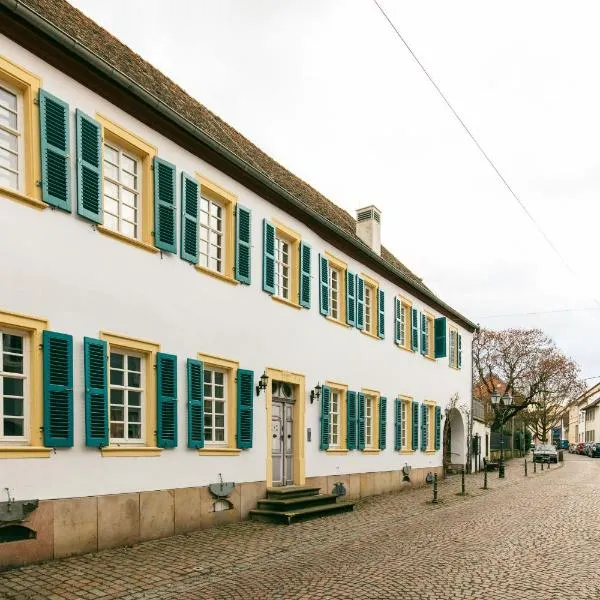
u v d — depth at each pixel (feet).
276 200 48.19
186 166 39.04
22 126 29.19
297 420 50.49
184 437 37.27
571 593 24.17
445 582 25.90
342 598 23.53
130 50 47.34
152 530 34.40
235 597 23.82
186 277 38.29
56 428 28.89
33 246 28.63
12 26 28.22
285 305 49.03
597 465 145.38
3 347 27.73
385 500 58.13
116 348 33.45
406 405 74.08
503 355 160.66
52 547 28.50
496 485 77.30
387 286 69.05
